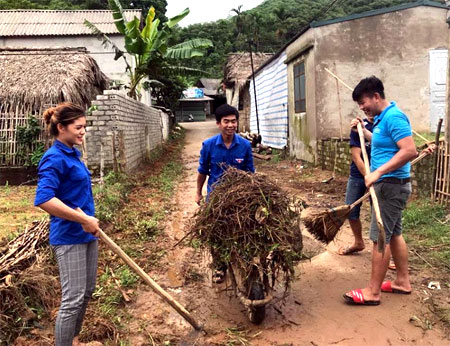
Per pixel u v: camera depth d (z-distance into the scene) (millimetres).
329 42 11078
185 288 3941
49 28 20969
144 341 3037
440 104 11312
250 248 2957
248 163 3922
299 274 4125
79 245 2561
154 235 5395
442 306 3443
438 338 3018
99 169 8625
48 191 2328
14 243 4105
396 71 11203
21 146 9844
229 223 3029
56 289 3598
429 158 6371
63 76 10398
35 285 3379
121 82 18016
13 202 7383
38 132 9844
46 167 2393
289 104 14086
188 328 3221
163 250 4859
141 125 11820
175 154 16469
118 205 6523
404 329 3143
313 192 8250
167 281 4082
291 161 13234
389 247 3447
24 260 3678
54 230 2543
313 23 10945
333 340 3027
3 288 3066
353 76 11180
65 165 2471
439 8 11039
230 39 43406
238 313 3479
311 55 11383
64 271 2537
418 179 6664
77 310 2551
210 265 3340
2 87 10078
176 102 29453
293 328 3205
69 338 2551
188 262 4562
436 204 6004
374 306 3500
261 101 18703
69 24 21516
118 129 8602
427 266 4227
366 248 4973
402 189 3363
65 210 2354
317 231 3881
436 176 6176
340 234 5488
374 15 11016
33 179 9945
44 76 10383
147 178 9695
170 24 13297
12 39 20625
